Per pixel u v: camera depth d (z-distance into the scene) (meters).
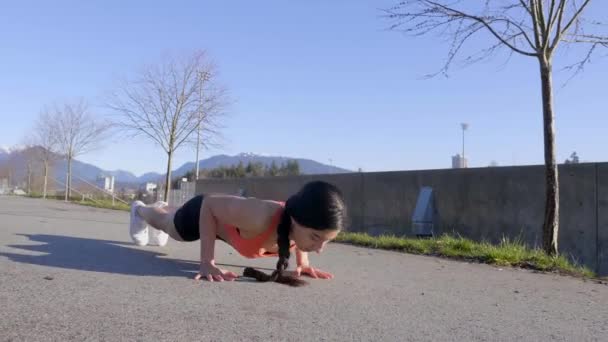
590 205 8.80
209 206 3.96
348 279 4.29
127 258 4.84
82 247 5.52
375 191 12.77
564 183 9.16
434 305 3.42
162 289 3.43
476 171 10.66
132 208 5.88
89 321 2.60
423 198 11.39
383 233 12.47
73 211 14.62
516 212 9.93
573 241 8.97
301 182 14.95
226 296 3.32
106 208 19.41
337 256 6.11
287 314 2.95
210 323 2.68
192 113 20.73
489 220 10.38
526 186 9.81
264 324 2.72
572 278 5.08
